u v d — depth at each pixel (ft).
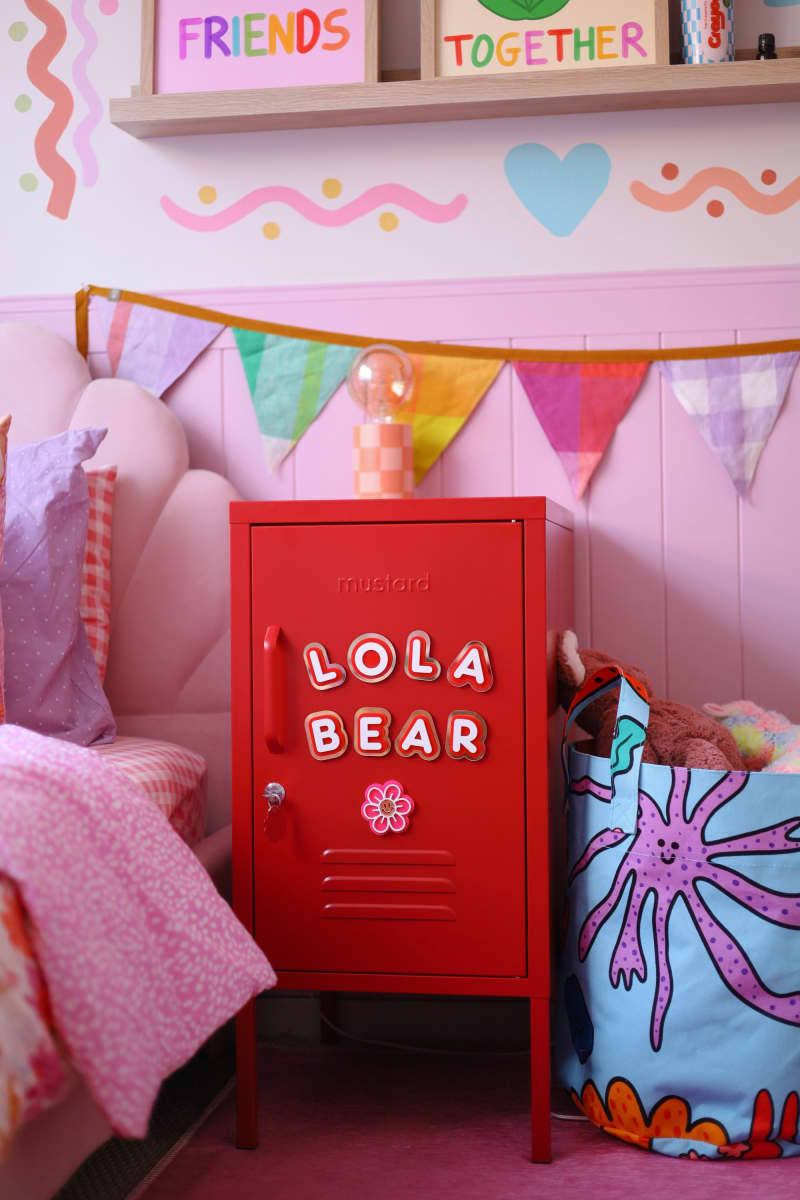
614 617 6.63
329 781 5.39
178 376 6.83
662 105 6.57
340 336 6.73
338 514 5.39
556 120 6.68
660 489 6.59
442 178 6.75
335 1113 5.72
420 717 5.33
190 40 6.73
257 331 6.78
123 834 4.36
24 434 6.59
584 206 6.68
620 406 6.59
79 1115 4.23
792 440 6.51
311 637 5.40
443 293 6.68
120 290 6.88
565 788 5.77
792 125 6.57
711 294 6.55
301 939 5.40
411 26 6.79
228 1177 5.16
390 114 6.63
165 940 4.32
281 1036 6.63
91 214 6.96
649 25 6.46
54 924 3.85
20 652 5.82
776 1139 5.23
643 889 5.33
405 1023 6.59
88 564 6.36
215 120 6.66
